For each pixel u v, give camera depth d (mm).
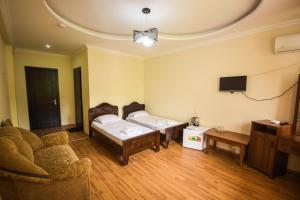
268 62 2670
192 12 2352
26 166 1385
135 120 4199
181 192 2047
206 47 3521
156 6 2176
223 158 2988
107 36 3334
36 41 3586
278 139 2248
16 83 4348
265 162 2420
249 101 2934
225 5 2148
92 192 2018
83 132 4508
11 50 3723
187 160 2902
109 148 3418
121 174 2436
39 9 2137
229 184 2217
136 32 2314
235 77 3027
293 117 2377
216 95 3410
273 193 2037
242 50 2963
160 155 3098
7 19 2328
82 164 1615
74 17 2537
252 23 2545
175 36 3375
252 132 2615
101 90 4258
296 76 2418
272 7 2023
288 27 2447
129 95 4930
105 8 2246
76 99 5070
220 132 3143
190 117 3963
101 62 4195
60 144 2498
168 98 4508
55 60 4918
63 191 1557
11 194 1369
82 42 3678
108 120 3900
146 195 1979
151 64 4977
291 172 2502
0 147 1332
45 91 4824
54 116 5039
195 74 3781
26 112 4551
